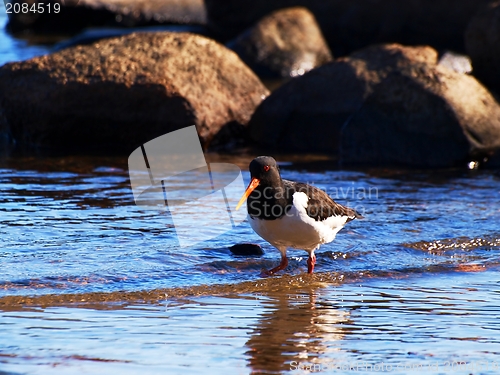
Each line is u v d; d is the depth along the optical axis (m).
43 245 10.48
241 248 10.62
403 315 8.46
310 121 18.02
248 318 8.29
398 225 11.89
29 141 17.45
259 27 26.22
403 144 16.45
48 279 9.23
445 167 16.00
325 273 9.98
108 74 16.61
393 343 7.64
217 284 9.44
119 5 36.53
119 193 13.44
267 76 25.66
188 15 37.25
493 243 11.22
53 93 16.64
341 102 17.81
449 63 24.19
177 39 17.81
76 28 36.88
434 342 7.67
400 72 16.77
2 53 28.67
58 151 16.94
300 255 10.62
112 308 8.47
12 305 8.41
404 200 13.30
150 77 16.56
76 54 17.30
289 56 25.88
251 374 6.84
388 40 28.67
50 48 30.55
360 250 10.83
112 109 16.66
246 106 18.08
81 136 17.08
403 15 28.25
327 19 29.50
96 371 6.81
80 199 12.96
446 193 13.81
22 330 7.72
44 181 14.16
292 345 7.54
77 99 16.61
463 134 15.93
